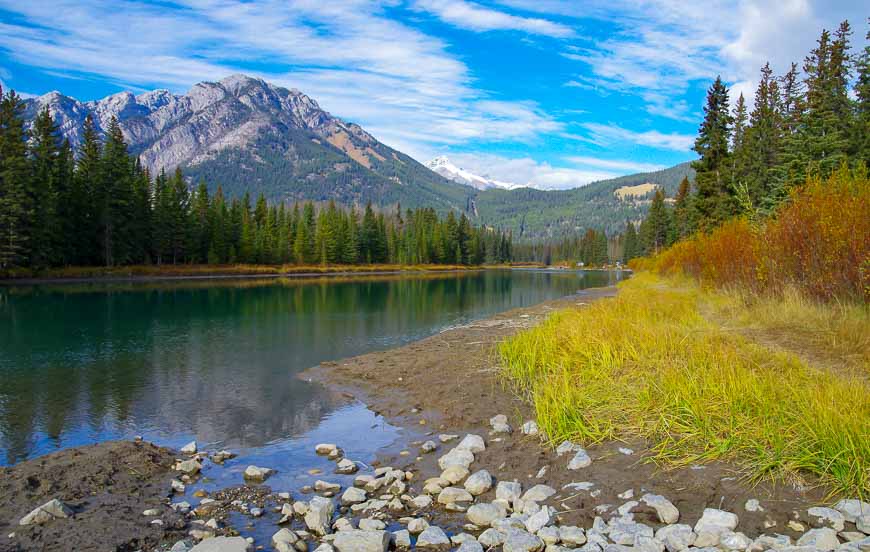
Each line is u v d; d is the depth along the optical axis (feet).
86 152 203.41
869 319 34.30
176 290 148.66
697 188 120.47
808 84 86.53
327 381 39.86
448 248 425.69
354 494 19.49
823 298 41.96
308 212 357.00
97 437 27.86
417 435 27.27
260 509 18.62
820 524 14.61
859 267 37.60
